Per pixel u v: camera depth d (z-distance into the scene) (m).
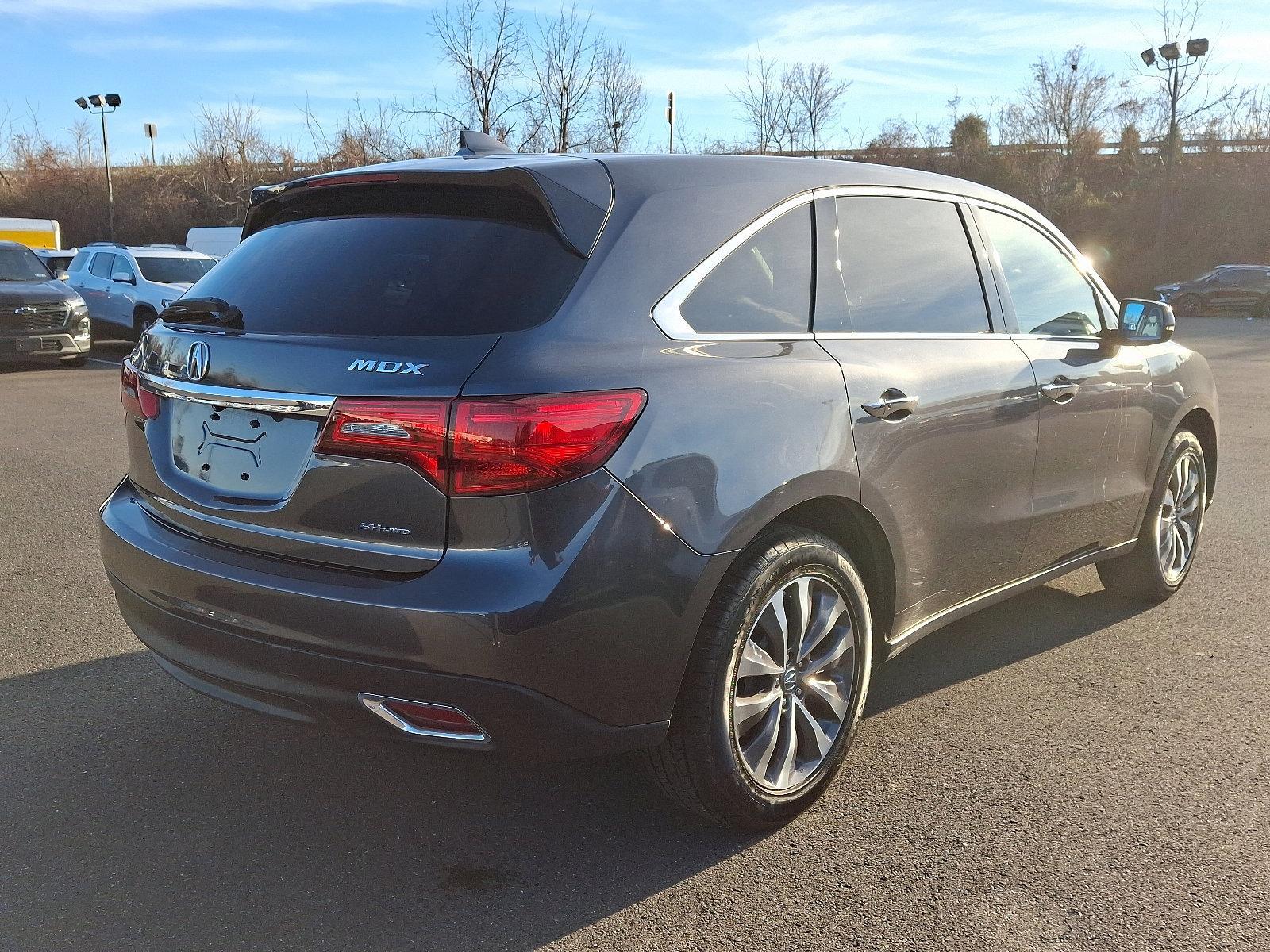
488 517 2.24
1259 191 42.97
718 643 2.53
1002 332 3.54
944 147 47.88
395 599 2.26
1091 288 4.12
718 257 2.70
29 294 13.62
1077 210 44.97
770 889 2.53
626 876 2.59
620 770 3.16
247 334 2.57
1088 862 2.63
